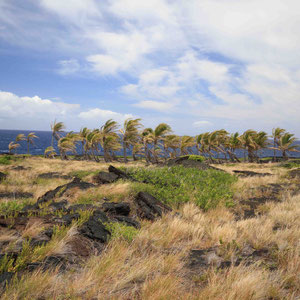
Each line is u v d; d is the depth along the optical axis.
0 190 11.91
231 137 59.00
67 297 2.56
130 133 47.09
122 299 2.68
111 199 8.02
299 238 4.93
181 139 50.34
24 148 122.81
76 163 28.77
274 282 3.13
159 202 7.53
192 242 4.98
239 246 4.59
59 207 6.33
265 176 16.77
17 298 2.42
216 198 8.61
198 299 2.68
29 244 3.61
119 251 3.86
